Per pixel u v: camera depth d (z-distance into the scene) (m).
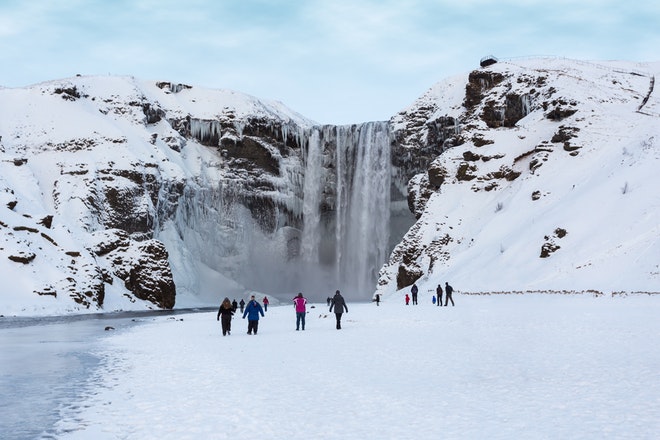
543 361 17.58
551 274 54.16
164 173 96.00
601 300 41.94
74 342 27.72
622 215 57.97
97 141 90.94
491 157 86.62
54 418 11.91
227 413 12.00
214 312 61.56
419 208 94.00
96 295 64.38
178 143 106.75
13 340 29.14
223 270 104.50
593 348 19.81
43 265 62.44
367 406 12.37
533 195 72.88
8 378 16.89
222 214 107.75
